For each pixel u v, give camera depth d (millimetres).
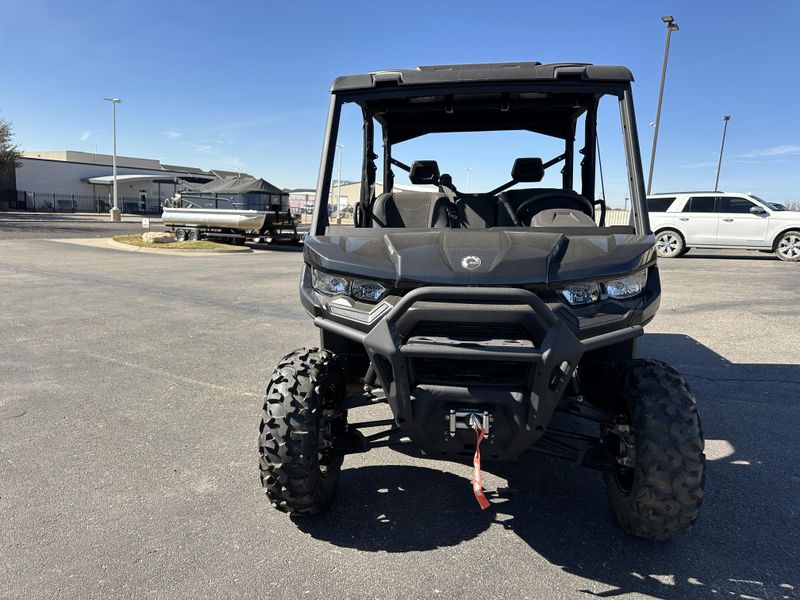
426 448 2695
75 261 15578
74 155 78438
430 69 3381
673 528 2615
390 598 2406
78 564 2607
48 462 3660
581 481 3510
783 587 2494
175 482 3420
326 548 2773
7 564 2600
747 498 3279
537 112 4137
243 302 9680
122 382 5301
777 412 4648
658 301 2768
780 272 13523
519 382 2523
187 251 19812
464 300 2426
